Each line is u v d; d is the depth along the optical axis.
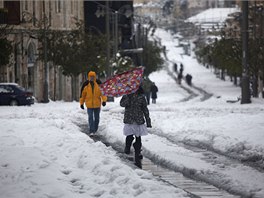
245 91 74.56
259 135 35.19
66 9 119.50
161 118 48.81
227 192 21.86
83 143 31.41
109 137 37.16
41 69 105.19
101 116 49.84
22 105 76.94
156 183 21.48
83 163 25.38
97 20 158.25
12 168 24.36
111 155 28.58
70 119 48.81
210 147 33.19
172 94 138.75
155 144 33.44
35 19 98.00
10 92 77.12
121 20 173.50
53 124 42.25
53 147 30.42
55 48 101.25
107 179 22.20
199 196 21.08
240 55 115.00
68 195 20.17
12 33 90.94
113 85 28.50
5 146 30.11
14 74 94.88
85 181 22.45
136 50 128.38
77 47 102.94
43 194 20.14
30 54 101.25
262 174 24.64
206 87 168.62
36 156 26.53
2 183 22.02
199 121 44.84
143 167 27.25
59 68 111.62
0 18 90.75
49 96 109.19
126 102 28.81
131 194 20.06
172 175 25.23
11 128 39.59
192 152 30.91
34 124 42.25
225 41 125.25
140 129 28.73
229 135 35.91
